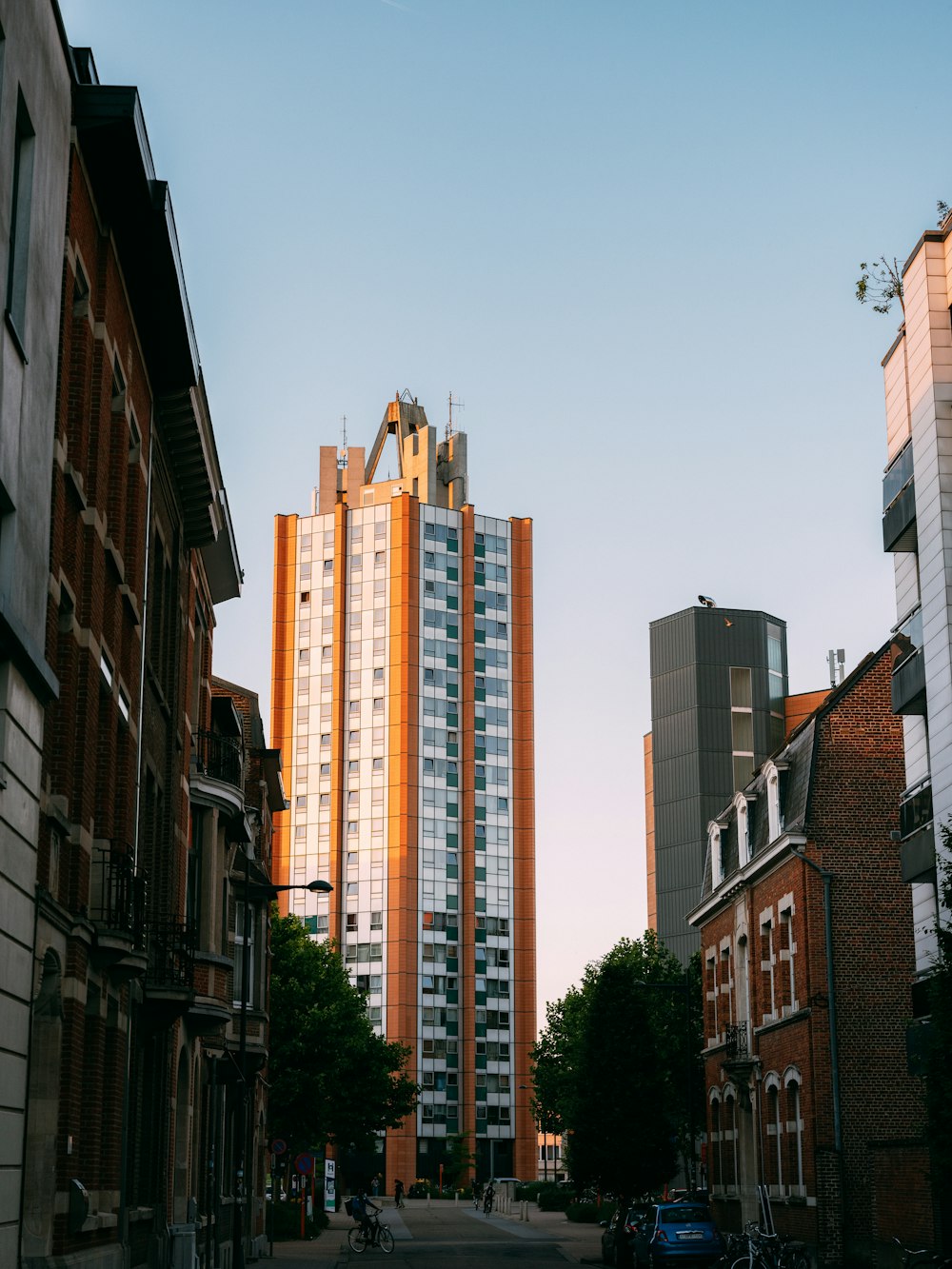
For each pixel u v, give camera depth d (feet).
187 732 106.11
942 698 96.99
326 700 470.80
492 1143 442.50
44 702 55.77
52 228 57.93
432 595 473.26
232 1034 135.03
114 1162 76.02
